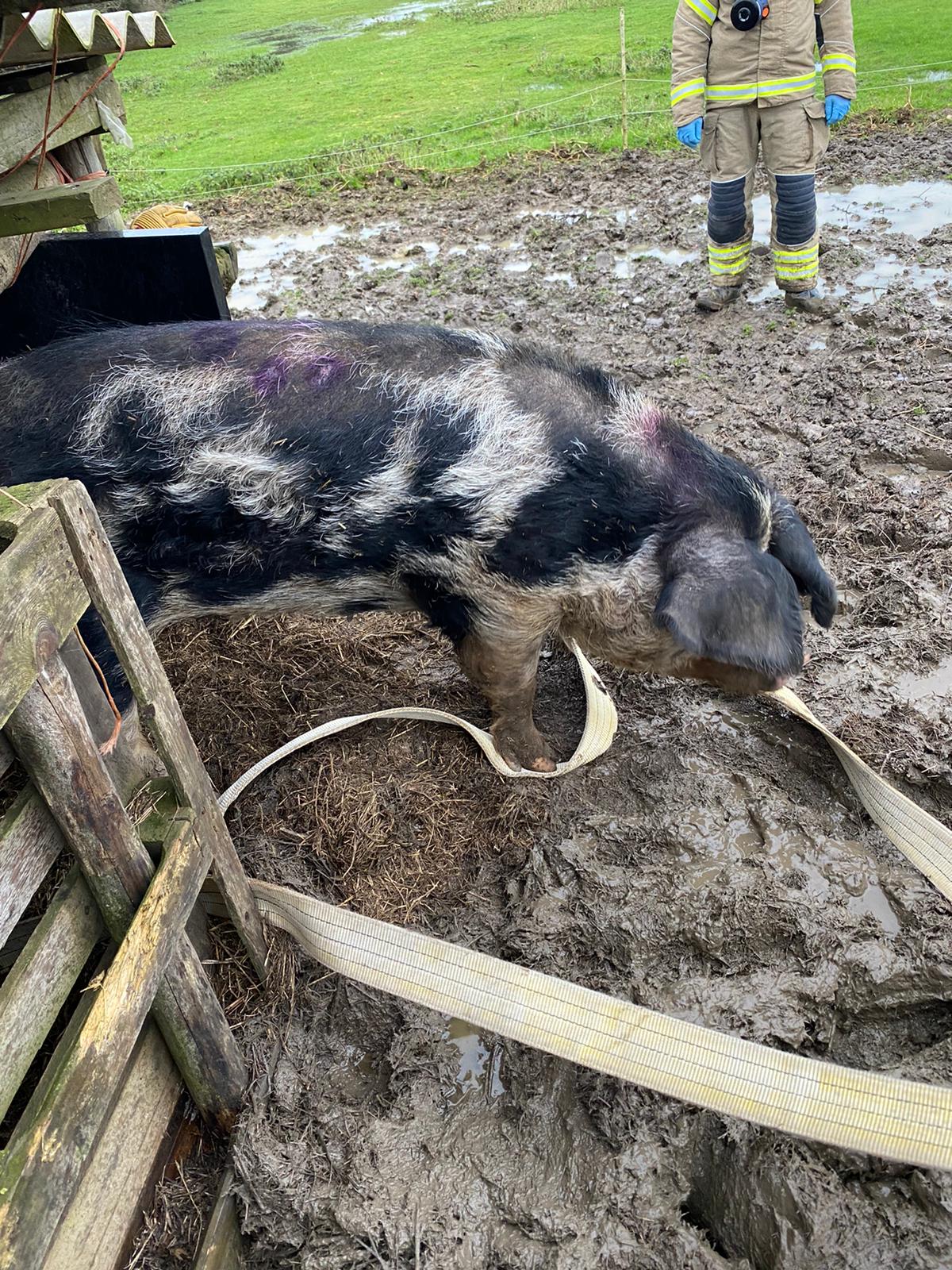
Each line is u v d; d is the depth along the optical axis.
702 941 2.89
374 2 21.67
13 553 1.81
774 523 3.17
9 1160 1.88
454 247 7.79
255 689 3.90
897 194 7.60
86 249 4.10
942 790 3.31
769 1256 2.28
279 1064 2.74
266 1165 2.50
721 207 6.05
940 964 2.73
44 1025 2.06
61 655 2.24
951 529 4.23
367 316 6.66
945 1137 2.20
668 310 6.40
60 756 1.99
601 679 3.85
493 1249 2.37
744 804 3.30
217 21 21.59
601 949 2.94
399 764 3.54
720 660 2.84
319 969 2.96
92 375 2.90
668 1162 2.46
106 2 2.92
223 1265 2.43
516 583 2.99
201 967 2.46
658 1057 2.42
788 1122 2.31
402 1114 2.63
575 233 7.68
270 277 7.59
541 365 3.04
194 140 11.63
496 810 3.37
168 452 2.84
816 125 5.70
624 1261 2.30
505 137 9.99
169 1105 2.56
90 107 4.26
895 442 4.79
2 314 4.34
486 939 3.05
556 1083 2.64
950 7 12.12
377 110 11.83
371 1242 2.38
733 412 5.23
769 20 5.50
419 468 2.87
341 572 3.09
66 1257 2.19
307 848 3.31
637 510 2.93
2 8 2.71
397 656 4.04
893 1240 2.25
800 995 2.75
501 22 16.34
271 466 2.85
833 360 5.60
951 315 5.84
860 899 2.98
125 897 2.23
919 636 3.83
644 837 3.21
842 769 3.38
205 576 3.05
